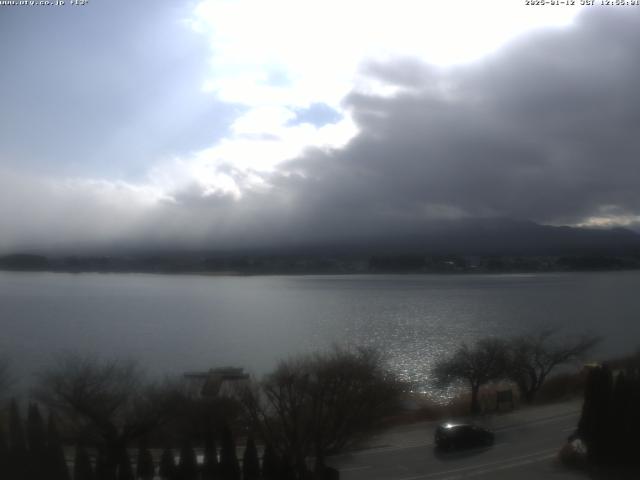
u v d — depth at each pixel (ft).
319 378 116.88
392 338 333.21
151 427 103.71
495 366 160.56
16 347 306.14
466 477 93.86
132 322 431.84
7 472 78.64
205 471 84.28
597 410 100.01
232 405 120.06
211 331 382.22
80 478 81.76
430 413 140.26
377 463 101.65
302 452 102.89
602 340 263.90
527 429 123.54
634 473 95.50
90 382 115.65
